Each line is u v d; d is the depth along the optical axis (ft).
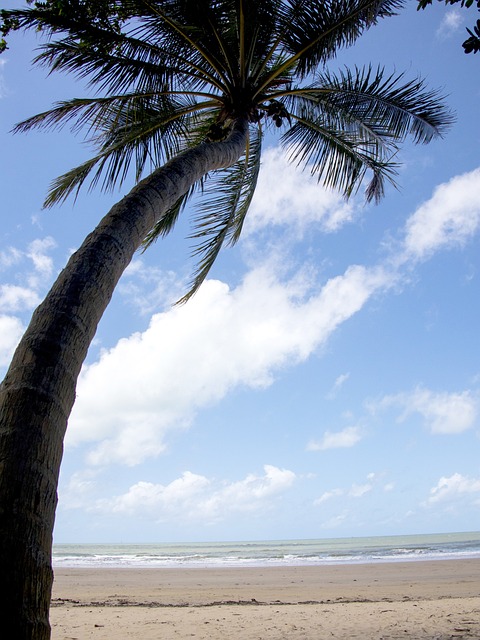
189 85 25.08
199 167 17.08
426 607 26.09
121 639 17.72
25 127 24.09
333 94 26.53
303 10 23.38
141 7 21.76
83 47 22.31
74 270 10.82
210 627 20.38
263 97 25.08
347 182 28.53
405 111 25.89
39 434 8.29
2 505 7.48
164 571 65.98
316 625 20.81
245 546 226.79
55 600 31.45
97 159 24.40
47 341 9.35
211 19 22.66
